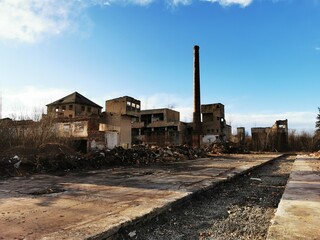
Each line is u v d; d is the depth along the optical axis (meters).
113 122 24.31
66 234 4.03
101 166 15.08
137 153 19.28
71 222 4.64
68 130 20.23
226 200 7.42
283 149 48.38
